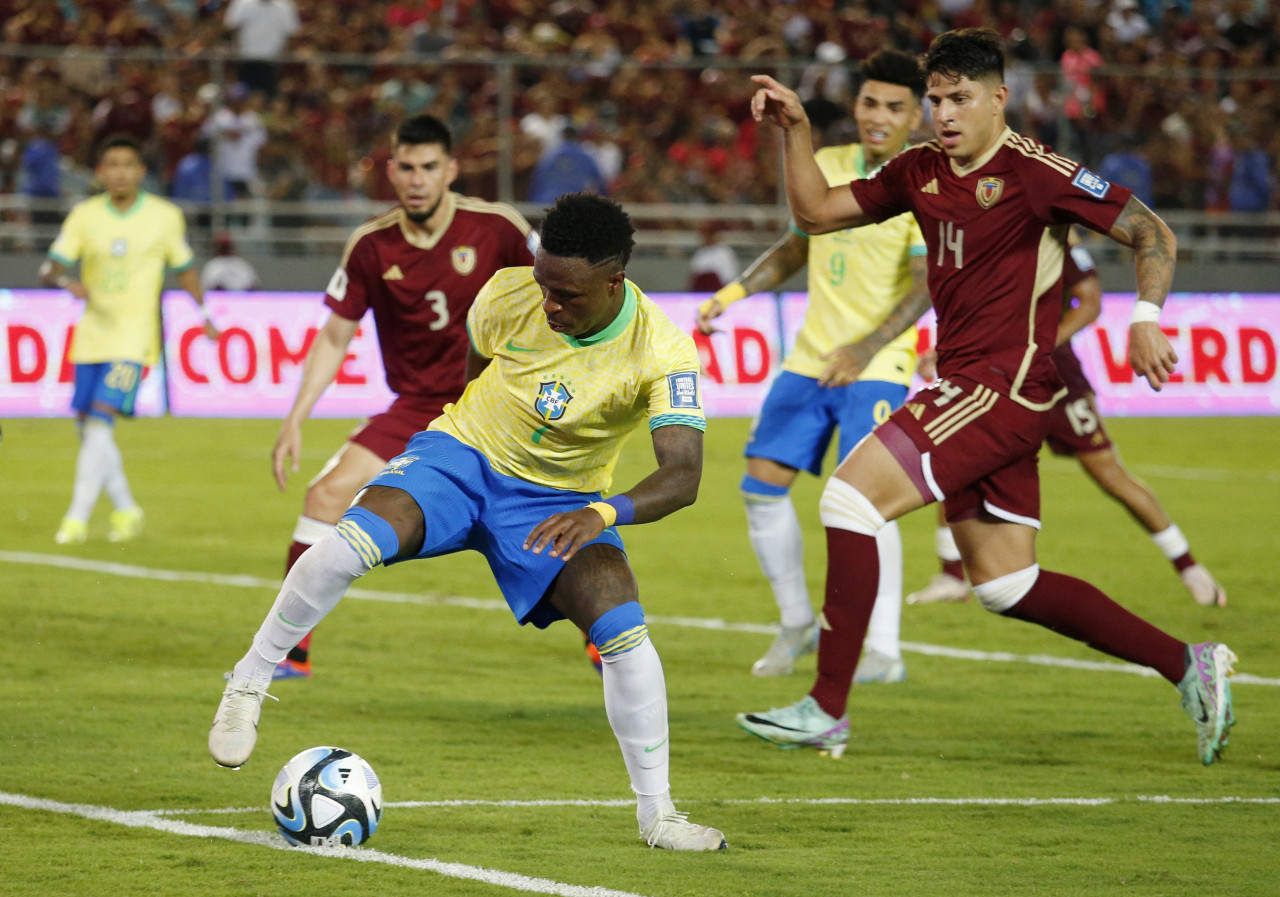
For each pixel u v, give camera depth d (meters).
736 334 64.62
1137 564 34.09
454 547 14.80
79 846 13.66
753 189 71.00
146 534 36.84
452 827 14.64
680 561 34.81
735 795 16.30
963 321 17.78
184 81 66.19
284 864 13.16
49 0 71.25
